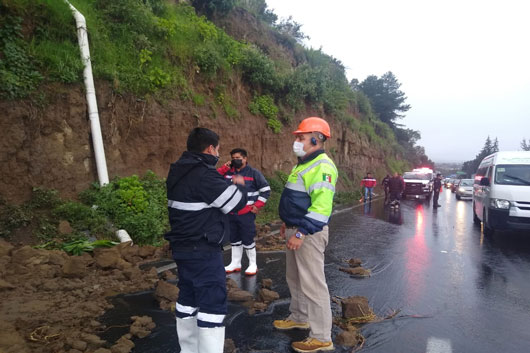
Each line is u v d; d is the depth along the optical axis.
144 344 3.38
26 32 6.71
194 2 14.56
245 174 5.48
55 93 6.75
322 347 3.34
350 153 25.81
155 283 4.97
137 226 6.76
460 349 3.47
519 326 4.04
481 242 8.91
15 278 4.58
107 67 7.96
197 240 2.68
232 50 13.09
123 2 9.01
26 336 3.34
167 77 9.29
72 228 6.21
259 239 8.36
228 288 4.84
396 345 3.53
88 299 4.33
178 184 2.71
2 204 5.77
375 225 11.29
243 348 3.38
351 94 29.55
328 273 5.99
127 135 8.40
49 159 6.58
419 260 6.96
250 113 13.67
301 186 3.35
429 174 24.94
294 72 16.75
